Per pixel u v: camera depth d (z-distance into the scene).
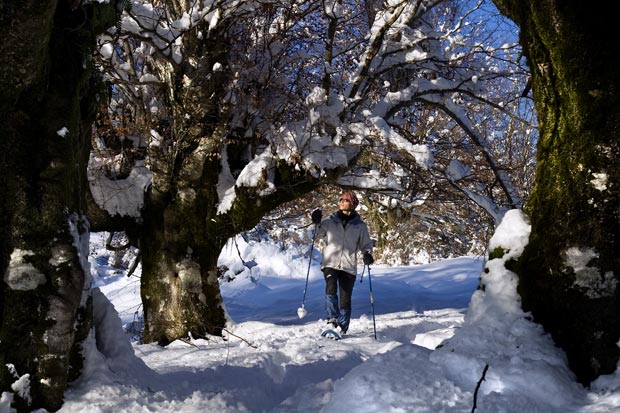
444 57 9.57
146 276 8.48
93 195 8.32
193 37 8.11
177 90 8.31
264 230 14.36
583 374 3.32
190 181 8.33
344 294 7.99
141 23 7.73
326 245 8.06
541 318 3.53
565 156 3.57
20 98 3.25
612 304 3.32
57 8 3.41
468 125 9.87
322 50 9.79
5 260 3.28
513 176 14.23
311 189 8.45
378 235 23.59
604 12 3.42
